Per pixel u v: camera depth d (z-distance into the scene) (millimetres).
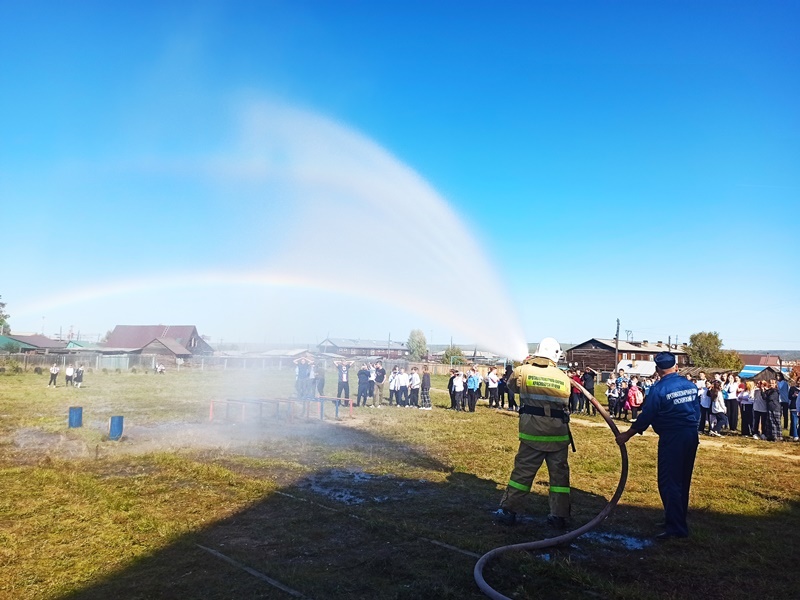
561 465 6590
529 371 6715
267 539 5875
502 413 22438
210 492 7848
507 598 4434
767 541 6207
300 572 4941
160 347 73875
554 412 6602
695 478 9938
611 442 14664
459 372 23609
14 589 4574
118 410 20000
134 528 6168
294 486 8445
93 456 10516
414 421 18312
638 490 8734
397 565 5188
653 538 6297
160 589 4590
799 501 8289
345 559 5340
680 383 6387
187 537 5855
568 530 6496
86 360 57625
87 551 5457
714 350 70875
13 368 47406
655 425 6398
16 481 8430
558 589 4781
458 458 11289
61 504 7180
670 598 4621
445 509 7309
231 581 4758
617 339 59375
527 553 5570
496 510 7328
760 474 10555
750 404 17672
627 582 5008
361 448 12273
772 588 4898
